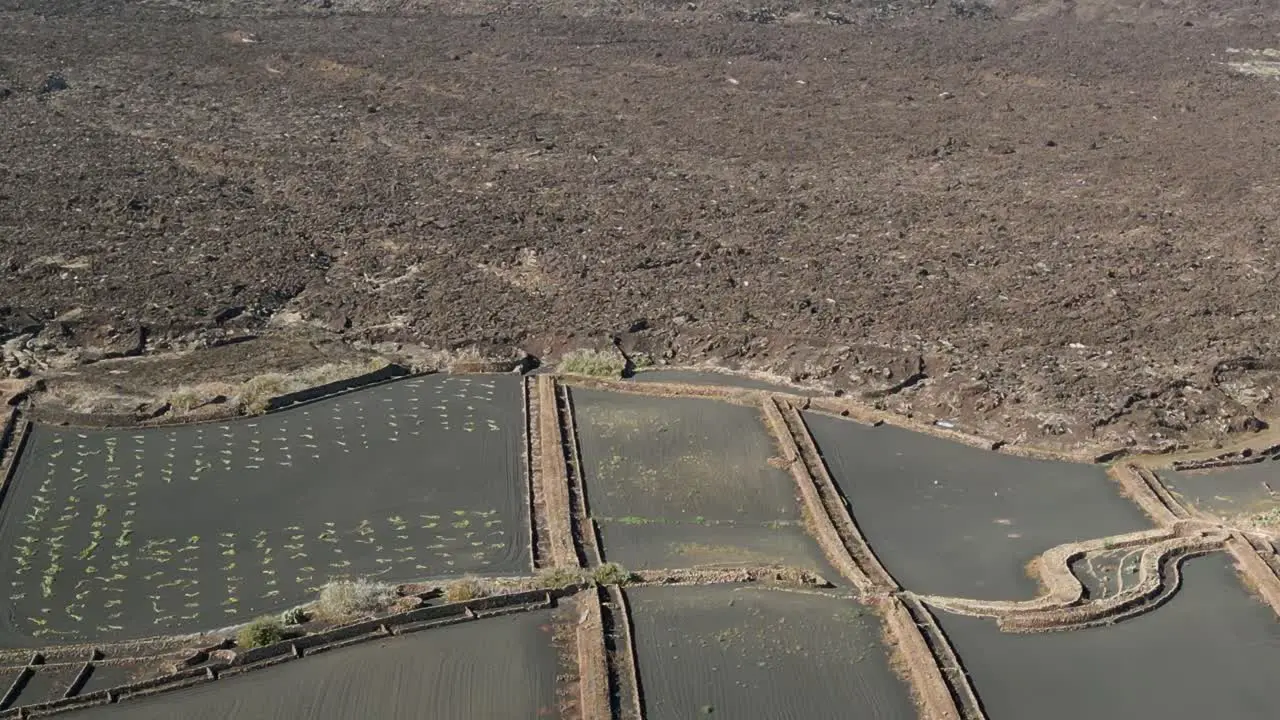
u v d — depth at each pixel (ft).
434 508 174.70
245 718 132.77
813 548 169.07
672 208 294.66
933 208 297.74
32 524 168.04
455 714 134.21
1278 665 146.10
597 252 267.80
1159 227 285.43
